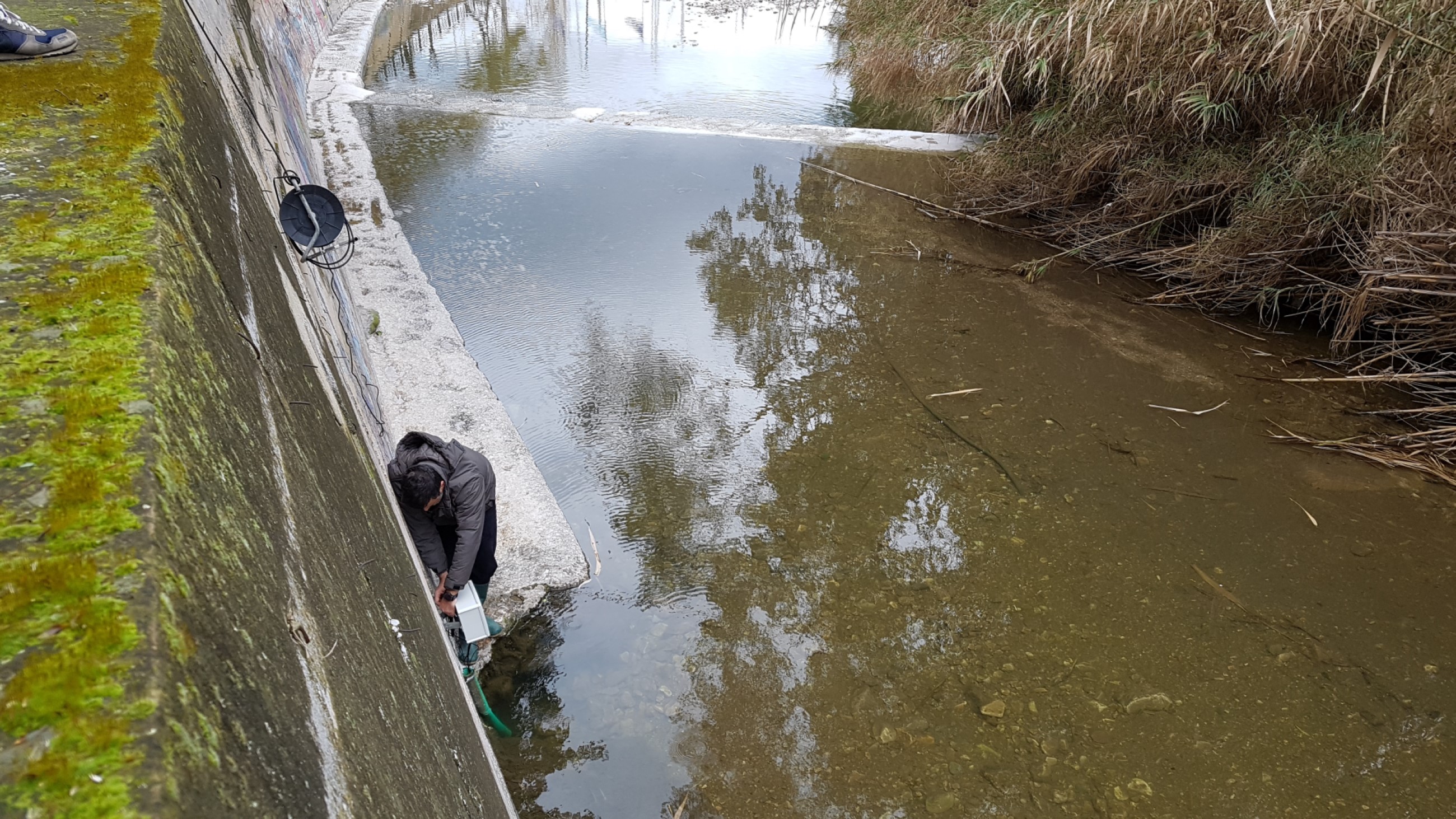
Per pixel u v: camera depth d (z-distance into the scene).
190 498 0.99
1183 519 4.45
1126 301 6.69
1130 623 3.83
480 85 11.19
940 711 3.42
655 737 3.27
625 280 6.60
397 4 16.66
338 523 1.67
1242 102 6.83
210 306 1.45
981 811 3.05
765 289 6.61
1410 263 5.40
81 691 0.73
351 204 7.26
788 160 9.06
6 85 1.91
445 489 3.09
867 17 12.75
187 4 2.94
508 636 3.61
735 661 3.59
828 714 3.39
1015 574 4.09
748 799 3.07
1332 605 3.95
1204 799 3.10
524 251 6.91
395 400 4.75
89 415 1.01
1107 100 7.55
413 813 1.25
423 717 1.66
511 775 3.10
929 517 4.41
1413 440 5.10
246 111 3.26
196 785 0.71
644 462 4.73
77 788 0.66
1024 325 6.27
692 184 8.36
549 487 4.49
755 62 12.98
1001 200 8.11
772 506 4.46
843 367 5.68
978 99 8.53
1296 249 6.08
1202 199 6.82
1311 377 5.72
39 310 1.18
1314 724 3.39
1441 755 3.28
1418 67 5.76
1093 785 3.15
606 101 10.70
